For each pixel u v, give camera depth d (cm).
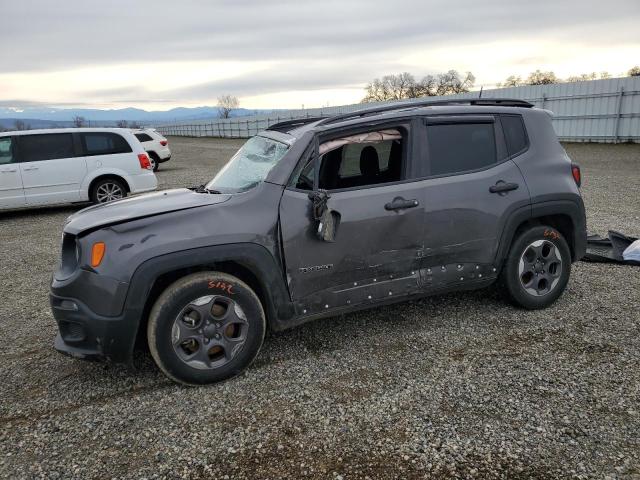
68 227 327
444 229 375
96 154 1030
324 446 261
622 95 2209
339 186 372
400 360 350
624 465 239
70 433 279
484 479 233
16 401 315
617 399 294
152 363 357
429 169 375
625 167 1482
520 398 298
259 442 266
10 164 971
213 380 321
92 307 296
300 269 336
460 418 280
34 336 417
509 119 412
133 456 258
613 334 380
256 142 407
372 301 363
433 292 385
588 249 604
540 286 427
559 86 2439
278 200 332
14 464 255
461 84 6206
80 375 345
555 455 248
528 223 421
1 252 733
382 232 355
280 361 354
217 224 314
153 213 316
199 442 267
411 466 243
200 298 310
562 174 421
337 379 327
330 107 3922
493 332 390
